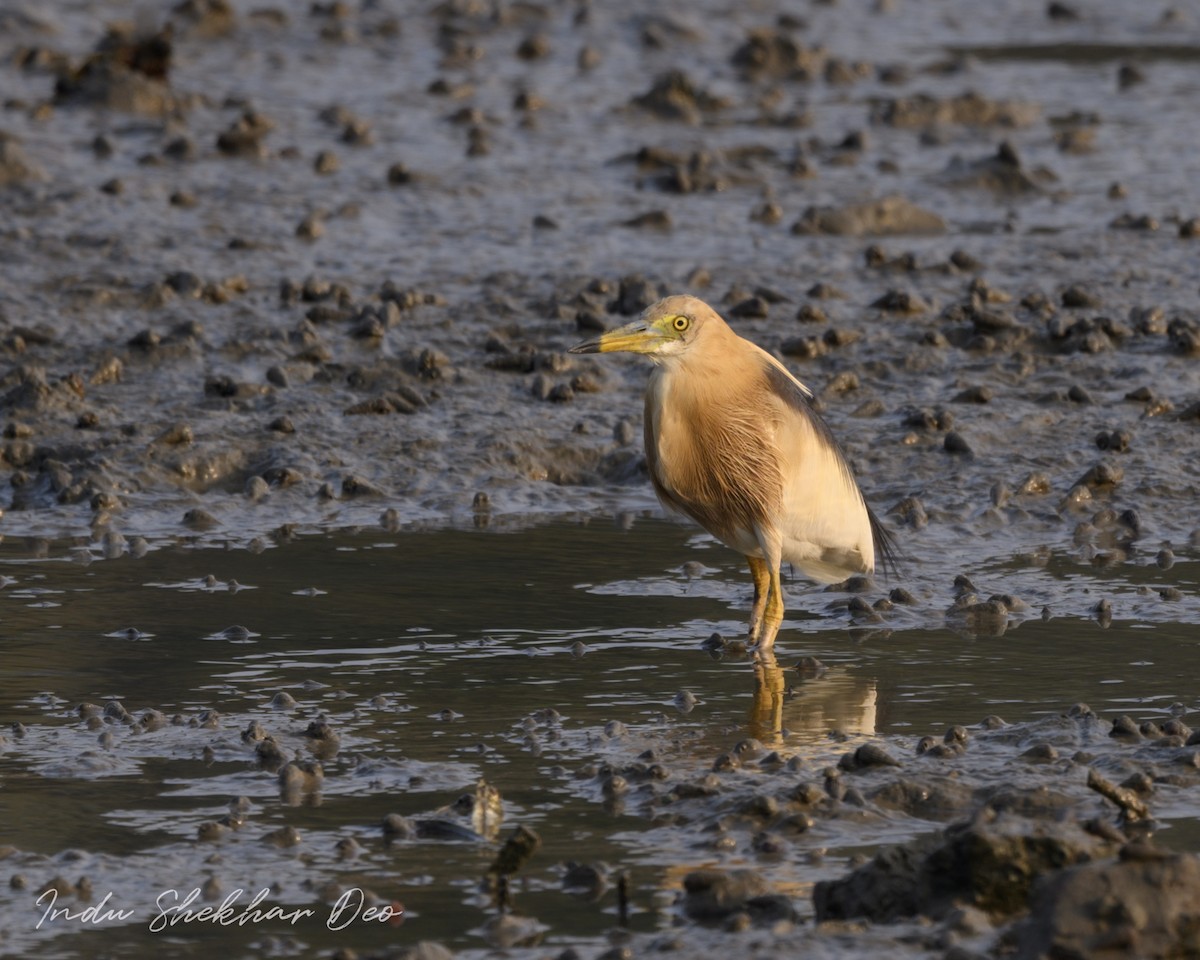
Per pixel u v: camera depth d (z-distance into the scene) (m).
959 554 12.90
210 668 10.56
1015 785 8.58
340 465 14.72
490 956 7.13
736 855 7.99
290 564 12.66
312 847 8.16
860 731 9.57
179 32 33.62
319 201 23.16
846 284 19.78
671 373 11.09
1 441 14.82
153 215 22.06
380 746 9.38
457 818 8.35
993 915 7.26
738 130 28.06
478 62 32.78
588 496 14.49
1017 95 31.28
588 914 7.48
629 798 8.66
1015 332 17.52
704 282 19.55
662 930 7.32
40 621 11.36
